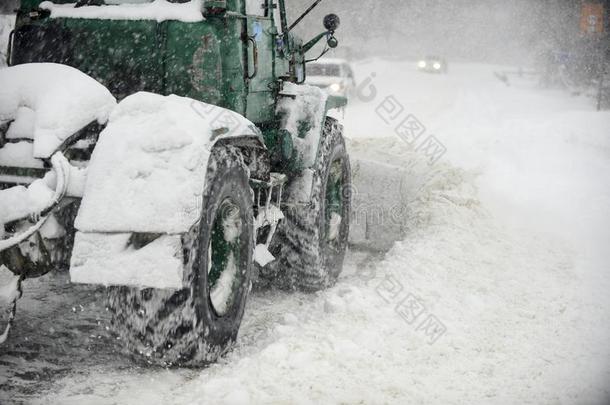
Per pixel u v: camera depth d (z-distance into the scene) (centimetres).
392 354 423
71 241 396
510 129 1375
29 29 488
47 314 490
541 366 421
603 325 489
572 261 629
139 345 382
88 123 395
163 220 357
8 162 389
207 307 391
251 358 405
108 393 372
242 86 483
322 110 556
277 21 560
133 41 467
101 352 429
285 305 562
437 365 416
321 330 450
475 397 376
